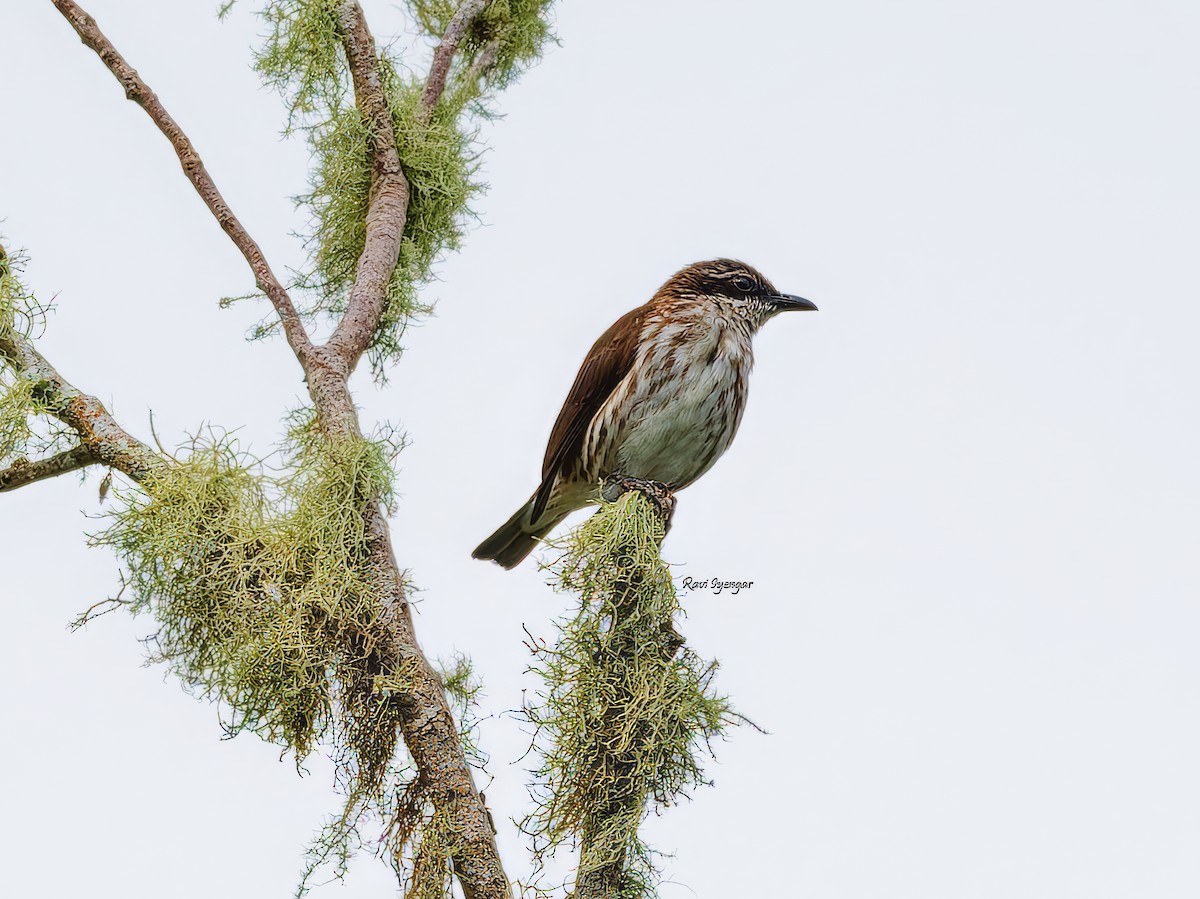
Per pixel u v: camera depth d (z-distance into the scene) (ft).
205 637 28.68
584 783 26.81
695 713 27.99
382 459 28.94
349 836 27.40
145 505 29.19
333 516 28.04
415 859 26.13
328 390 30.66
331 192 38.29
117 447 30.09
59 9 33.71
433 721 26.68
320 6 38.01
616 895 26.61
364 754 27.09
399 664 27.02
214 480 28.73
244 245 32.27
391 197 37.29
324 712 27.61
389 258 35.73
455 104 41.29
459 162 39.70
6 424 30.19
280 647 26.78
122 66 33.35
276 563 27.81
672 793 27.55
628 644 27.68
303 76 38.45
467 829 25.99
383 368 36.76
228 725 27.73
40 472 30.40
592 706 27.17
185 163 32.63
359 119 38.01
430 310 36.70
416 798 26.76
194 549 28.27
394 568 28.32
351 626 27.17
